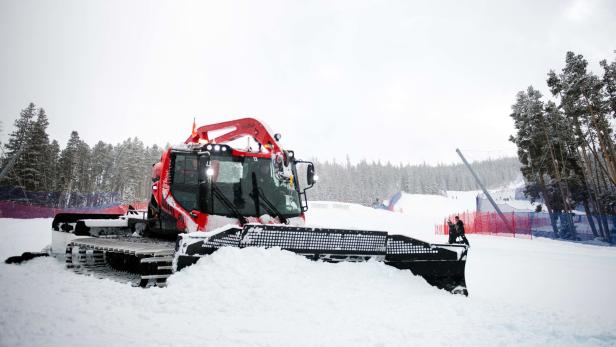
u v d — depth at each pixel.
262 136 6.88
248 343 3.03
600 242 22.47
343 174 114.69
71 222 7.66
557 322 4.20
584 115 28.75
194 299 3.90
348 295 4.36
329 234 4.98
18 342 2.87
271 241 4.73
